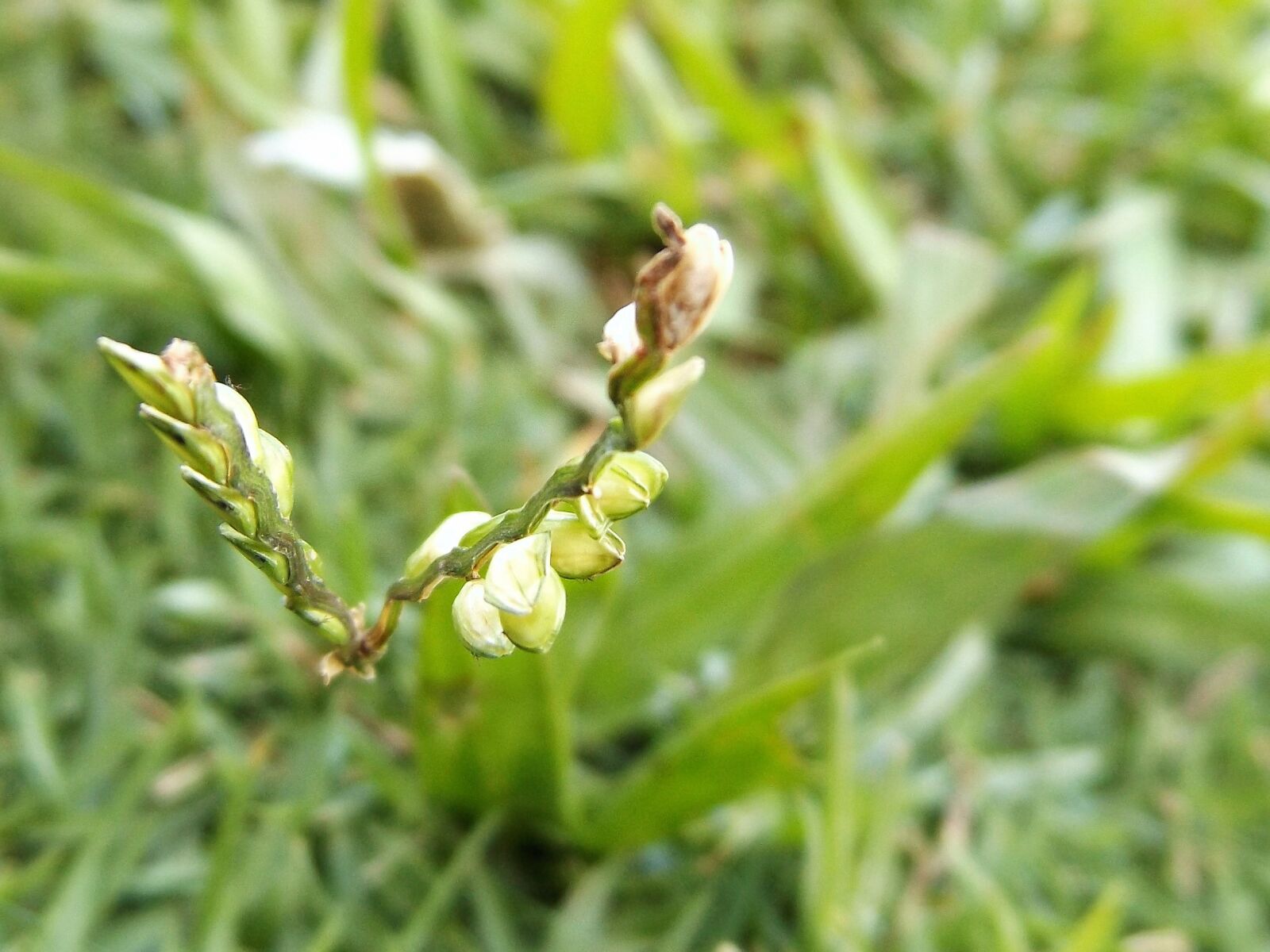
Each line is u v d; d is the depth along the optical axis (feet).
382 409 0.55
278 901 0.40
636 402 0.23
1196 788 0.50
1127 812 0.50
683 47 0.61
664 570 0.46
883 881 0.43
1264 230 0.70
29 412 0.51
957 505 0.47
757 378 0.62
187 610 0.45
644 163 0.65
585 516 0.25
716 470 0.52
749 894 0.42
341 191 0.62
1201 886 0.48
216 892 0.38
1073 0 0.81
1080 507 0.46
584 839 0.41
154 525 0.49
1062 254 0.66
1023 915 0.44
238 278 0.52
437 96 0.66
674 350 0.23
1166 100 0.79
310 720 0.44
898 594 0.45
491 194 0.64
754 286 0.65
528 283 0.62
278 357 0.53
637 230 0.67
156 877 0.40
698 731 0.38
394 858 0.41
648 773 0.39
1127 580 0.54
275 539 0.26
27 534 0.46
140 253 0.54
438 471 0.52
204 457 0.24
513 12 0.72
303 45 0.70
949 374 0.62
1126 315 0.65
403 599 0.28
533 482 0.50
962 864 0.44
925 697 0.48
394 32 0.70
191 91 0.56
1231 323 0.66
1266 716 0.53
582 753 0.47
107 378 0.53
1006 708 0.52
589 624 0.43
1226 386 0.55
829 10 0.78
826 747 0.41
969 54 0.77
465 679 0.36
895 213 0.70
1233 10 0.77
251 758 0.42
